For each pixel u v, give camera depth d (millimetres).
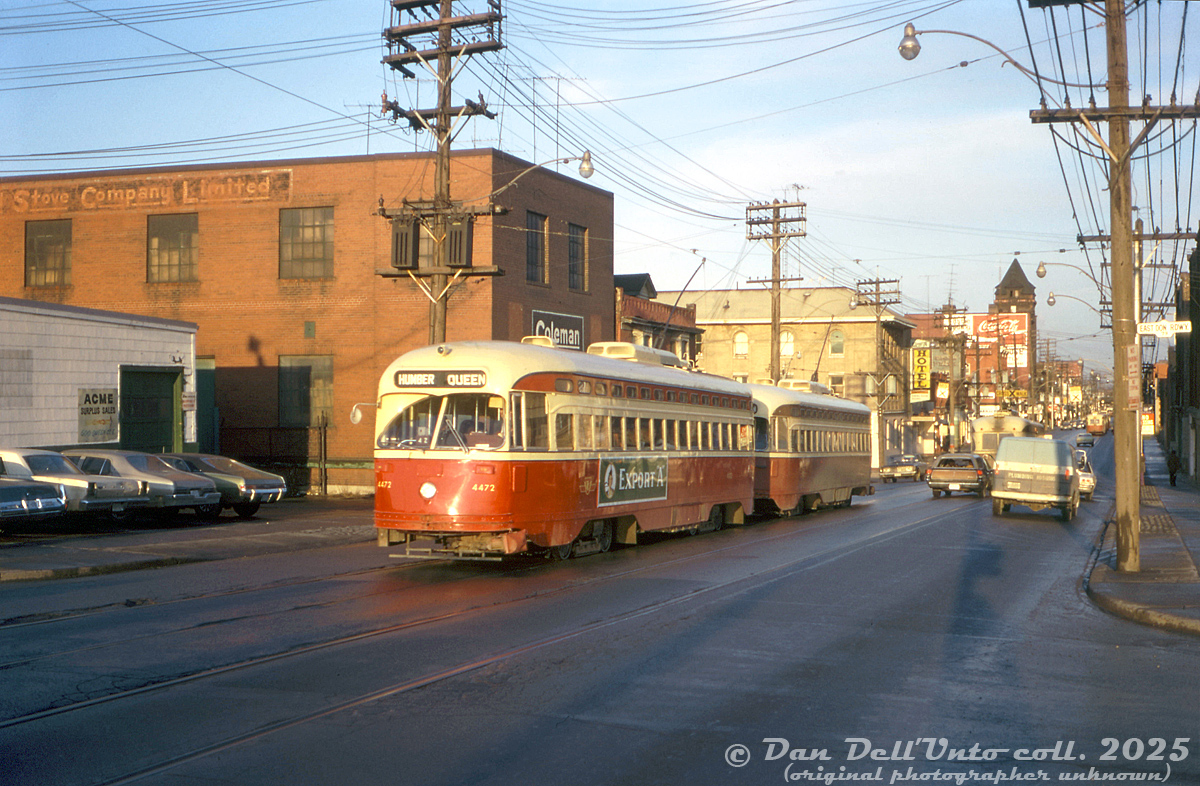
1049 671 9844
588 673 9258
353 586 15008
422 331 37688
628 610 12805
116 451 25391
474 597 13867
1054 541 23859
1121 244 16938
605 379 19453
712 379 25344
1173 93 16422
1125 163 16844
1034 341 150625
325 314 38844
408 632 11180
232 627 11453
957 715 8055
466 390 16547
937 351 98688
